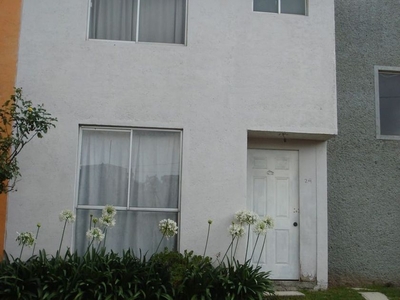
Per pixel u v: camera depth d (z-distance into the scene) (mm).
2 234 7102
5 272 6367
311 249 8016
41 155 7305
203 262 6984
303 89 7879
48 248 7176
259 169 8195
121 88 7555
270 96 7793
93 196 7449
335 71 8094
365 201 8492
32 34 7520
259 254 8008
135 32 7855
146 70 7629
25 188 7219
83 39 7590
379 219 8484
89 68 7535
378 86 8867
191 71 7699
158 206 7516
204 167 7543
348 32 8914
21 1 7578
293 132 7773
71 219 6867
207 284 6457
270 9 8203
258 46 7883
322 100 7898
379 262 8375
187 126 7590
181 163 7555
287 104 7809
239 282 6582
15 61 7441
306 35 8023
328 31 8086
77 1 7664
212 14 7863
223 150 7605
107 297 6141
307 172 8211
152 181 7562
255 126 7703
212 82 7715
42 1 7602
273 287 7426
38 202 7223
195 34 7785
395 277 8375
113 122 7477
